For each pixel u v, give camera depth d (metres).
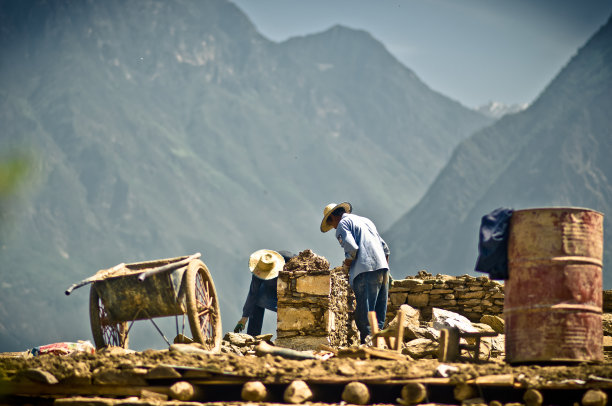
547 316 22.91
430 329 29.53
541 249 23.30
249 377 22.33
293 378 22.06
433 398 22.16
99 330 28.20
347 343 33.72
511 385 20.77
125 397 23.06
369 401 22.20
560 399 21.39
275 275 33.44
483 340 29.66
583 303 22.98
